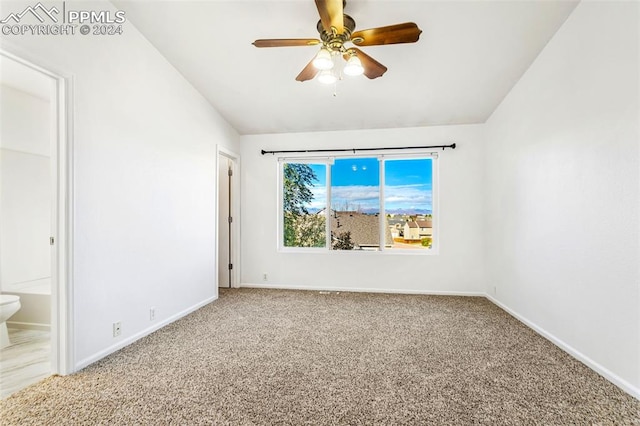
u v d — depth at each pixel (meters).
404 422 1.61
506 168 3.56
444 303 3.88
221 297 4.18
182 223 3.38
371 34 2.14
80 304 2.17
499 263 3.76
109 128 2.44
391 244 4.63
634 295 1.85
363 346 2.57
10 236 3.12
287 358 2.35
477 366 2.22
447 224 4.33
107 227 2.41
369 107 3.97
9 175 3.11
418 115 4.11
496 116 3.85
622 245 1.94
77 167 2.15
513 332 2.90
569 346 2.44
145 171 2.83
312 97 3.79
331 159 4.68
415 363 2.27
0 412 1.68
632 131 1.86
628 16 1.87
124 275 2.58
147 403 1.77
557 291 2.59
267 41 2.24
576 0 2.29
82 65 2.21
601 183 2.10
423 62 3.09
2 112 3.04
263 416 1.66
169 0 2.44
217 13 2.56
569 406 1.75
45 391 1.89
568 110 2.44
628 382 1.89
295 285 4.70
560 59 2.55
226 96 3.78
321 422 1.61
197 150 3.66
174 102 3.25
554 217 2.63
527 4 2.36
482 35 2.70
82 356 2.19
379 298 4.13
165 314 3.09
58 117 2.08
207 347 2.55
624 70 1.91
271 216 4.75
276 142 4.75
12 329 3.07
